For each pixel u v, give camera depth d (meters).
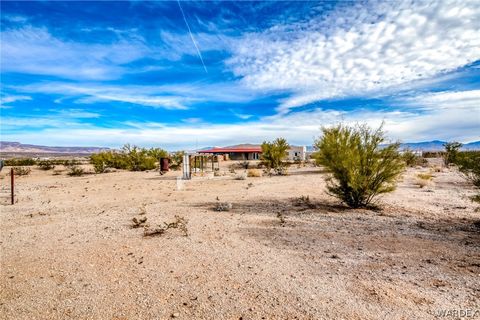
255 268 4.60
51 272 4.55
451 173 21.05
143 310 3.41
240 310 3.38
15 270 4.66
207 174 23.81
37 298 3.74
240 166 36.22
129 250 5.53
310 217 8.15
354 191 9.32
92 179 21.64
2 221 8.23
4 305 3.58
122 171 31.73
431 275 4.27
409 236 6.29
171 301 3.61
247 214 8.61
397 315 3.22
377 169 9.34
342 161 9.22
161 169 28.02
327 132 10.12
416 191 12.88
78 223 7.83
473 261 4.79
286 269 4.55
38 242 6.14
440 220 7.76
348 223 7.47
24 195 13.41
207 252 5.36
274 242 5.93
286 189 14.07
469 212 8.71
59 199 12.13
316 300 3.57
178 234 6.58
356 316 3.21
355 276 4.27
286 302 3.54
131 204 10.73
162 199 11.84
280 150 27.14
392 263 4.75
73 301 3.65
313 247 5.59
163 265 4.77
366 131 9.56
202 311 3.37
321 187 14.58
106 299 3.68
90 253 5.39
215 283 4.09
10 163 50.72
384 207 9.49
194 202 10.96
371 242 5.88
